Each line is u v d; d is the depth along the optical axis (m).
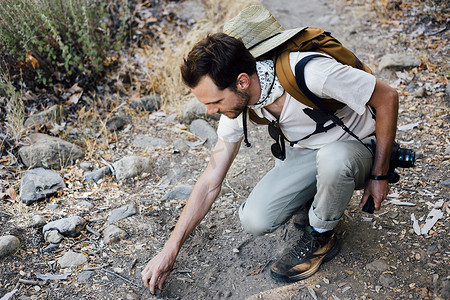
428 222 2.54
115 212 2.81
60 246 2.57
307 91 1.85
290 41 1.91
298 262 2.30
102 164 3.30
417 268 2.27
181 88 4.12
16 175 3.16
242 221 2.29
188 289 2.34
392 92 1.88
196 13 5.19
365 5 5.27
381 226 2.56
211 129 3.59
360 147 2.04
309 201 2.52
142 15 4.96
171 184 3.12
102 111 3.85
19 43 3.89
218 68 1.75
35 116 3.60
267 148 3.45
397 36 4.60
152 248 2.57
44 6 3.87
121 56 4.43
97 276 2.40
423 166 2.99
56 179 3.07
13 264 2.44
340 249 2.44
